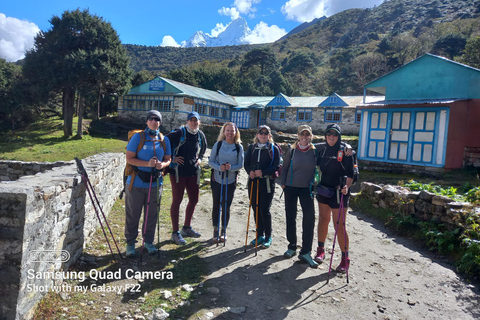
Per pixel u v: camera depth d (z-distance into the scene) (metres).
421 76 12.48
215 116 32.75
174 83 29.94
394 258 4.53
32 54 26.84
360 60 71.44
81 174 3.91
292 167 4.24
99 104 37.38
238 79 59.31
